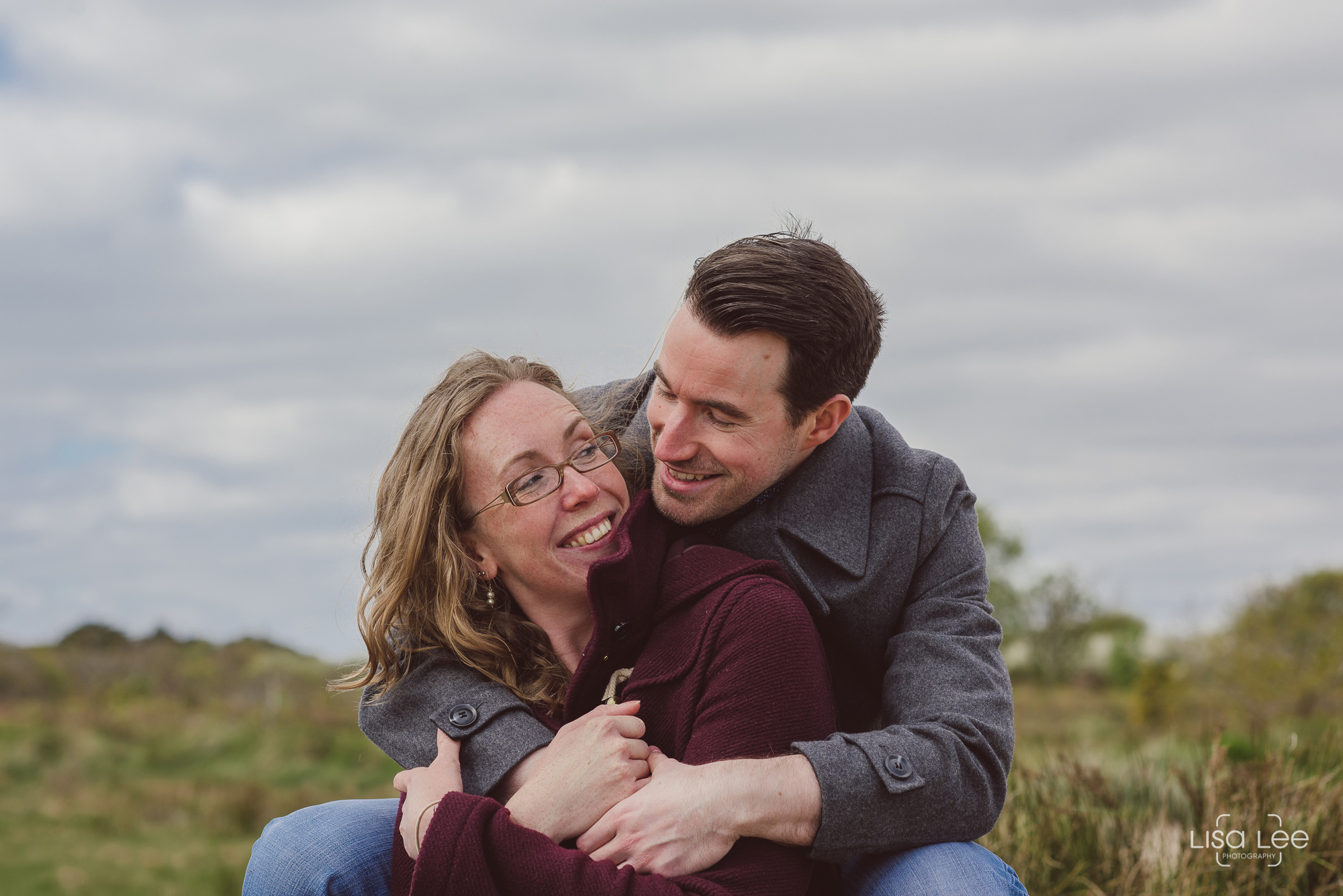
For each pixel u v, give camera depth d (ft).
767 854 5.62
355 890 6.49
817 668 6.19
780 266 6.35
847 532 6.84
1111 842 11.11
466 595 6.90
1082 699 59.88
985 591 7.03
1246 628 48.83
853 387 6.88
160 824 33.96
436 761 6.24
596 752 5.90
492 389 6.89
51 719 53.88
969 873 5.79
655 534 6.81
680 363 6.46
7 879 25.91
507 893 5.47
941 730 5.98
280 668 82.74
